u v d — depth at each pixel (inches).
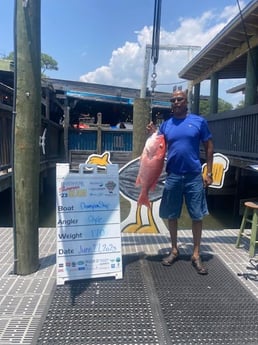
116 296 121.5
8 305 114.4
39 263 146.9
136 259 157.4
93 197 137.1
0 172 280.7
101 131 535.2
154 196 193.3
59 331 100.6
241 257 161.3
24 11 126.7
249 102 372.8
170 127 145.6
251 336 99.4
